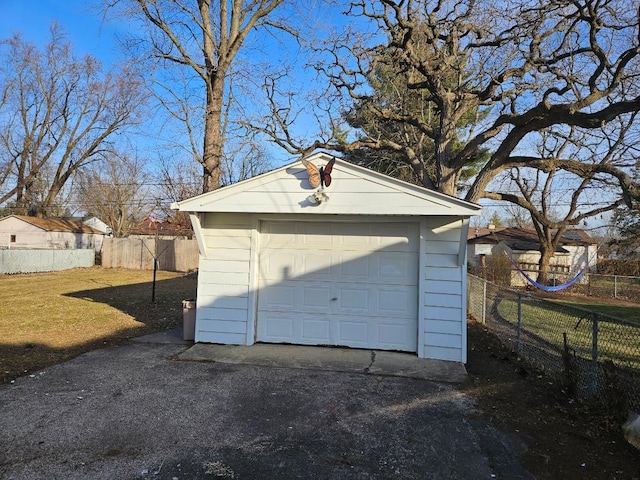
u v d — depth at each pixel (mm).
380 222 6754
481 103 12453
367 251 6789
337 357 6270
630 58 9961
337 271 6863
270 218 6965
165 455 3389
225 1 11195
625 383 4379
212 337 6996
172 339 7402
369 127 16688
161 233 36938
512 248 26234
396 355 6406
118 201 35688
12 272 22500
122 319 9430
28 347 6742
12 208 35656
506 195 13633
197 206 6637
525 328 8555
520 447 3639
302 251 6980
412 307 6582
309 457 3404
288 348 6711
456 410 4438
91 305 11547
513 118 11367
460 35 12727
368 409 4426
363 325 6734
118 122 32406
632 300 16984
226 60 11062
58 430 3805
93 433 3756
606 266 24891
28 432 3756
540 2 10820
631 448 3639
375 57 12930
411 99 16031
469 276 12195
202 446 3555
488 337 8289
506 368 6035
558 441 3762
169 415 4180
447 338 6270
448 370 5762
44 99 31594
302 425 4012
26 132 32156
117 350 6652
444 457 3447
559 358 5938
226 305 6988
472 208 5867
